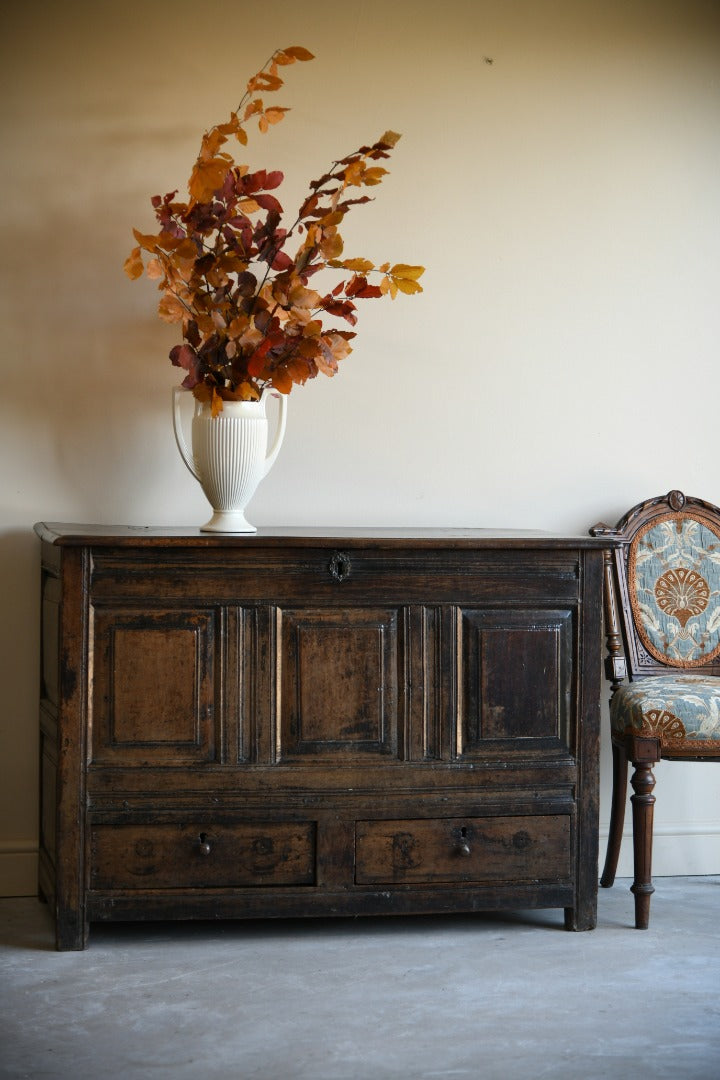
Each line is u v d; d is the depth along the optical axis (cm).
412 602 269
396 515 324
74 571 258
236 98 313
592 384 330
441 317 323
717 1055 215
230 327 275
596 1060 212
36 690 309
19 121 305
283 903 266
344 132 318
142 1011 231
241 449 279
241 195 286
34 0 305
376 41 318
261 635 264
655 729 278
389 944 271
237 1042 218
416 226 321
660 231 331
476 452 327
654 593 318
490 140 324
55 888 264
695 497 328
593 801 277
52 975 249
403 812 269
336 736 267
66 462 311
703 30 332
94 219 309
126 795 262
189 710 263
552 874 276
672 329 333
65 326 309
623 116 329
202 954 264
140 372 312
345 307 289
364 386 322
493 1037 221
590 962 260
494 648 272
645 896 282
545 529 330
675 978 251
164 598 262
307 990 243
